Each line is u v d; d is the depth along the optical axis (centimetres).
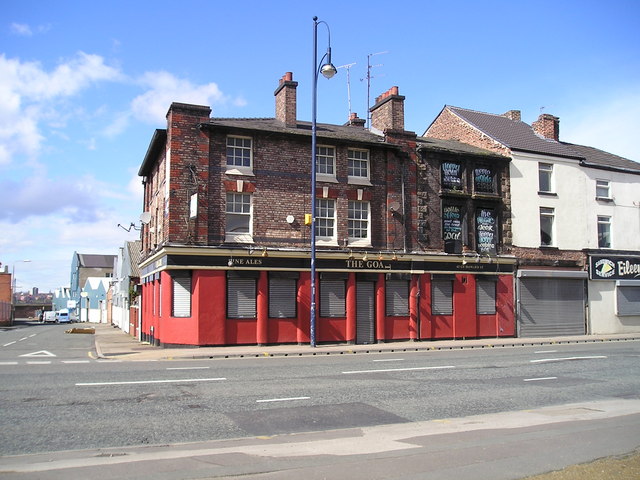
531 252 3047
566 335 3112
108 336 3688
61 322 8256
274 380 1392
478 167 2956
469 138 3322
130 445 815
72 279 11456
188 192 2298
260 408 1073
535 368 1694
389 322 2628
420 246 2738
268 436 876
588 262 3231
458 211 2875
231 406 1084
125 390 1222
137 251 4397
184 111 2320
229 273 2320
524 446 784
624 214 3472
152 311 2680
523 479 630
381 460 713
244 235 2384
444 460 711
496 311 2897
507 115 3784
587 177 3341
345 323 2522
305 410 1066
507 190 3027
